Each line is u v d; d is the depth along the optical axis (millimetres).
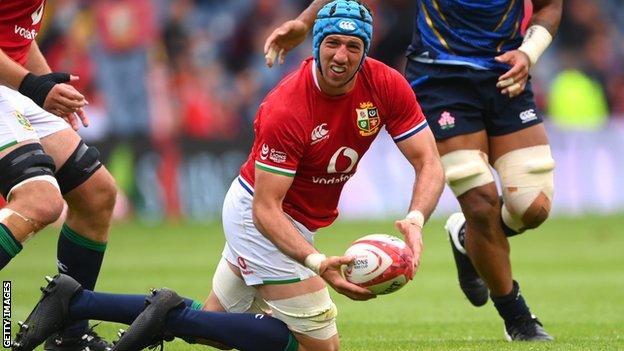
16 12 25969
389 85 23047
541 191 29234
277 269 23359
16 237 23656
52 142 25453
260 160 22359
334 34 21766
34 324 23156
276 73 81312
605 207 77500
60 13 73875
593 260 53344
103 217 26016
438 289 43000
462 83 29188
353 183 74438
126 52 72625
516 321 29234
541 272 48281
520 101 29422
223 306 25281
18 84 25016
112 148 71562
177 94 76875
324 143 22781
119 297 23516
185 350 27781
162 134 72688
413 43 30359
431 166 23297
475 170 28672
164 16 82750
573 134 77500
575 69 86375
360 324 33188
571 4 88750
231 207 24156
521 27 30094
